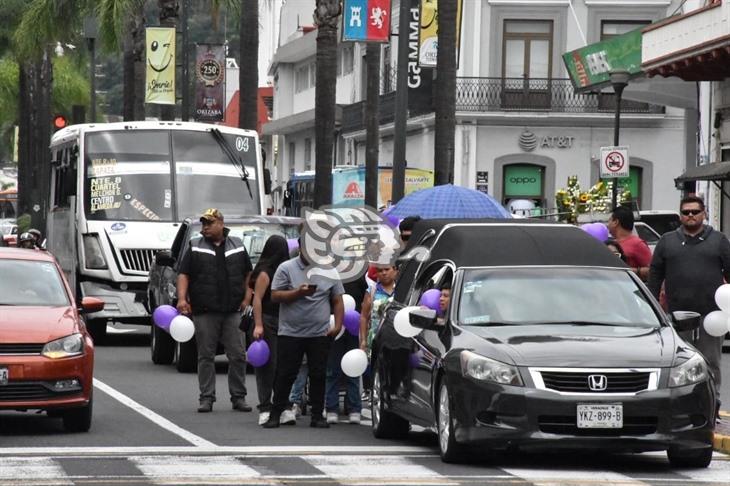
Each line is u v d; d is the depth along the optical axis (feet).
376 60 366.84
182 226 208.95
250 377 198.29
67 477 107.86
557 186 445.78
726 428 135.85
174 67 400.67
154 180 257.34
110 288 254.27
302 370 150.41
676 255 137.59
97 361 222.07
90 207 255.70
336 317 141.59
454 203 208.13
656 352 113.29
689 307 137.18
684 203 136.98
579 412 109.50
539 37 442.91
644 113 441.27
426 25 283.59
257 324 143.54
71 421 136.05
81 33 499.92
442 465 115.34
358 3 259.39
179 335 153.99
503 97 442.50
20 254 149.07
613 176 265.13
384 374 132.87
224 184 259.80
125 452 122.21
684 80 330.34
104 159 257.55
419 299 130.52
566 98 442.09
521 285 123.34
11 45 593.01
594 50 362.74
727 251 136.98
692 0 408.46
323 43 296.10
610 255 127.65
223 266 155.94
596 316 121.08
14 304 141.28
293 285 139.95
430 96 378.94
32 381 131.75
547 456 121.29
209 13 440.04
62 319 137.39
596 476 109.91
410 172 385.70
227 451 123.44
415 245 138.82
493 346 113.50
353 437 135.23
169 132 260.42
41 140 548.72
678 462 116.26
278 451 123.75
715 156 337.72
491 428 110.83
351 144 570.05
